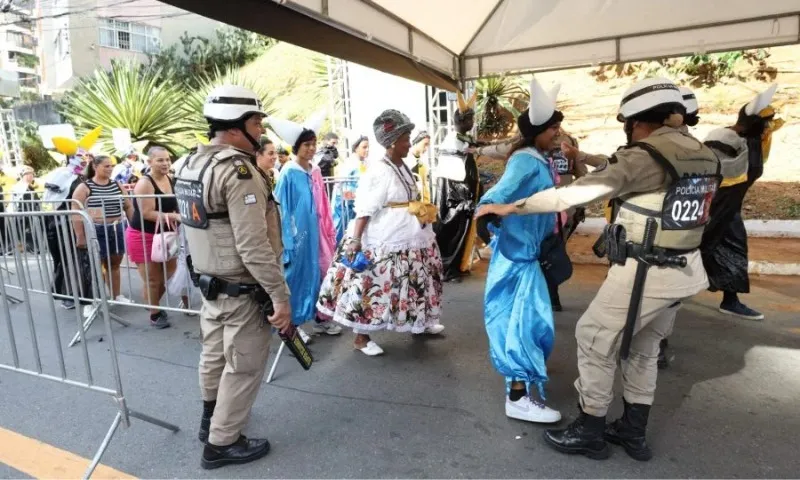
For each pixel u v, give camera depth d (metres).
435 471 2.60
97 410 3.35
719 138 4.04
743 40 5.61
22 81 30.66
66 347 4.53
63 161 8.38
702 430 2.88
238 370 2.61
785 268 6.05
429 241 3.99
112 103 13.38
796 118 9.12
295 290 4.03
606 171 2.33
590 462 2.63
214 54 23.27
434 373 3.75
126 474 2.67
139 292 6.41
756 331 4.32
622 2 5.55
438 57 6.14
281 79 20.77
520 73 6.64
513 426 2.99
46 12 26.16
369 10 4.39
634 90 2.46
